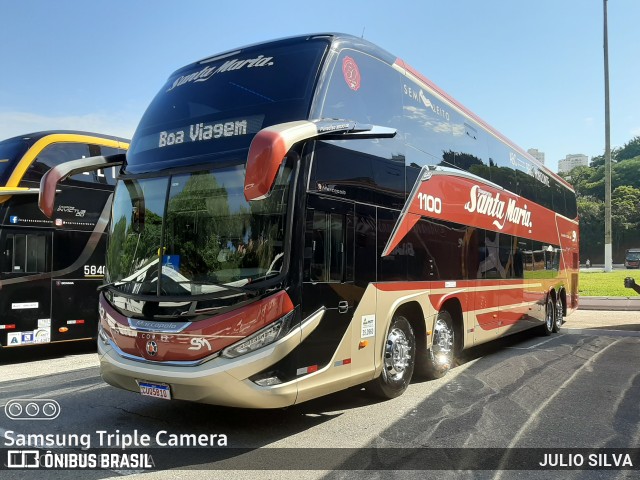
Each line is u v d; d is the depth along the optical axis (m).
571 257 16.03
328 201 5.55
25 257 10.14
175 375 4.97
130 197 5.94
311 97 5.49
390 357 6.74
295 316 5.05
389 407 6.45
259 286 4.92
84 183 11.16
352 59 6.24
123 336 5.42
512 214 11.02
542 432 5.54
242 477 4.40
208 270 5.17
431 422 5.86
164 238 5.50
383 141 6.65
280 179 5.19
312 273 5.27
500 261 10.23
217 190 5.37
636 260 56.47
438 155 8.08
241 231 5.17
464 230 8.74
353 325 5.81
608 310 19.64
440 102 8.38
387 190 6.61
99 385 7.66
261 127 5.50
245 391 4.82
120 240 5.90
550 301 13.53
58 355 11.05
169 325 5.09
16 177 10.09
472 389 7.36
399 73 7.26
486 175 9.84
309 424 5.81
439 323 8.06
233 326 4.86
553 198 14.27
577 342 12.14
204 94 6.07
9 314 9.86
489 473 4.49
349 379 5.75
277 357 4.91
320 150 5.51
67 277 10.70
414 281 7.10
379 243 6.36
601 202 90.94
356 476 4.41
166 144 5.97
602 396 6.98
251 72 6.00
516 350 10.93
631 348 11.16
